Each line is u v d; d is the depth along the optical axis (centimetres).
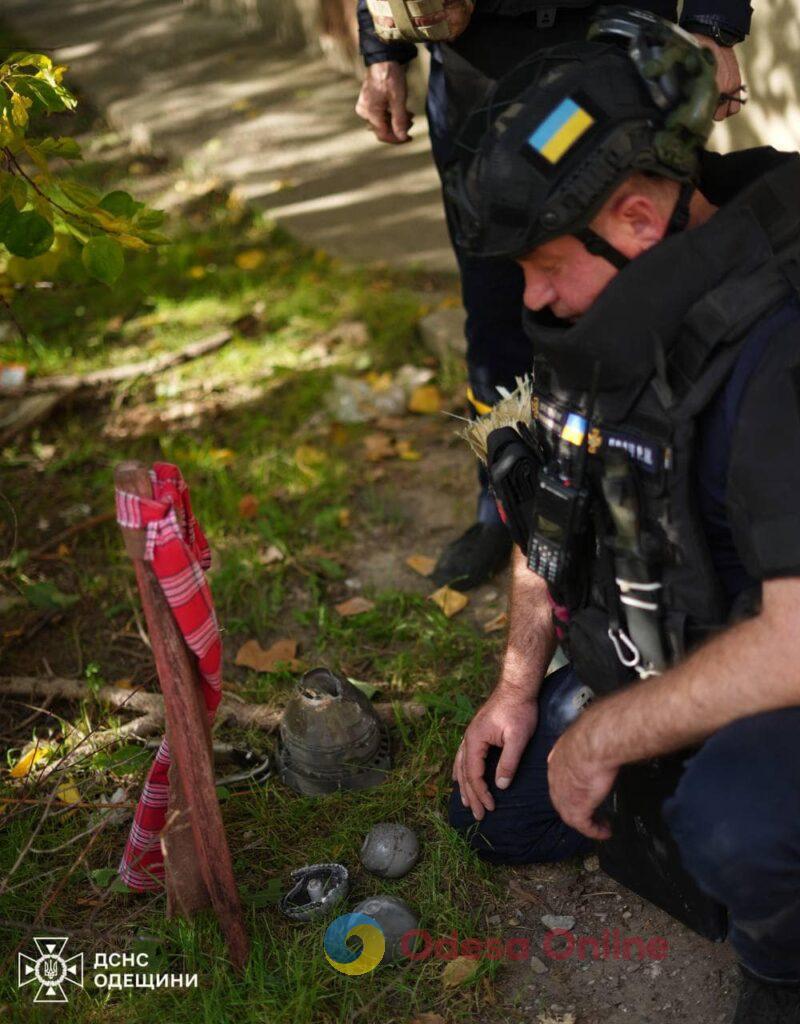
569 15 270
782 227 174
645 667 194
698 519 182
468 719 280
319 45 762
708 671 172
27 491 392
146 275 526
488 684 296
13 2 969
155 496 198
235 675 315
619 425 181
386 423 414
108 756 270
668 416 175
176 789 221
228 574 342
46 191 244
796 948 194
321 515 365
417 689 298
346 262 518
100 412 433
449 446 402
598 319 174
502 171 172
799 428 165
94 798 271
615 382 179
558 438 191
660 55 170
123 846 260
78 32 880
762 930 193
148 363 454
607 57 174
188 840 227
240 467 395
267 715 289
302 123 673
